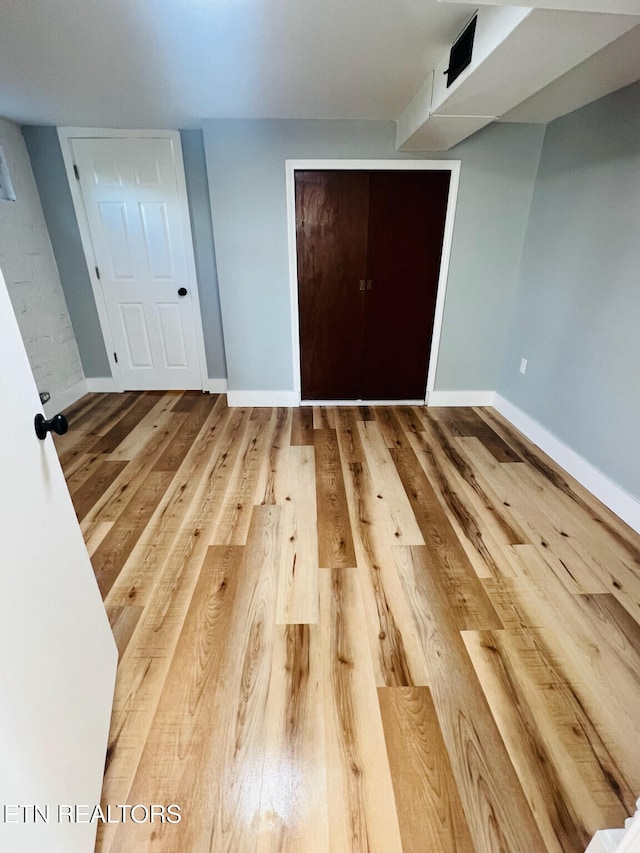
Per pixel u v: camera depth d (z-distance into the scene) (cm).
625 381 205
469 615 154
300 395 348
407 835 97
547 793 104
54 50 173
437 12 147
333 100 232
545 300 274
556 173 261
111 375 379
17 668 71
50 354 329
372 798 103
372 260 306
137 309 356
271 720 119
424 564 178
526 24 120
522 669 134
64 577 95
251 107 245
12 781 63
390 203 291
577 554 184
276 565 176
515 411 312
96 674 110
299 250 301
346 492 229
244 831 97
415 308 321
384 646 141
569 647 142
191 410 343
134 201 321
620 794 104
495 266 309
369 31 159
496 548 187
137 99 232
